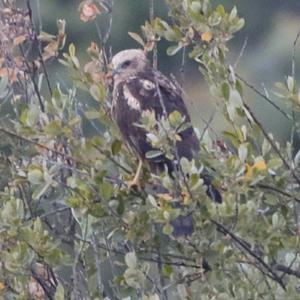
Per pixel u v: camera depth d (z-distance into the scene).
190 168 10.26
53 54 11.94
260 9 29.64
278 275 11.25
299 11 29.67
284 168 10.97
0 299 11.06
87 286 11.00
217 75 10.74
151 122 10.42
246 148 10.38
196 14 10.88
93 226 10.85
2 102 11.70
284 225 10.71
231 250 10.67
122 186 11.03
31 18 12.02
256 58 28.42
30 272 10.79
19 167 11.30
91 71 11.54
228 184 10.41
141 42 11.81
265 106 21.94
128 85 12.47
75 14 26.84
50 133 10.65
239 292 10.62
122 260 12.27
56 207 11.83
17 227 10.67
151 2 11.72
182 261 11.11
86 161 10.76
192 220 10.52
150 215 10.39
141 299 10.84
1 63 11.79
